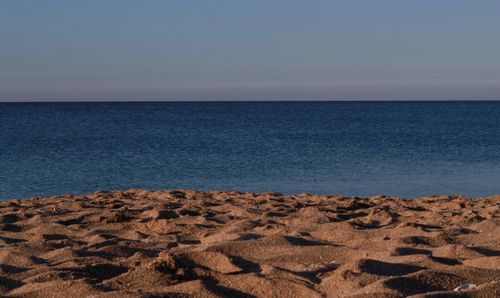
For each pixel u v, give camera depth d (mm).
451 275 4539
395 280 4352
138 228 8156
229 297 4340
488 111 113188
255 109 133375
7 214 9398
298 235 7004
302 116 85312
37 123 58094
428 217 9008
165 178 20938
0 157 26391
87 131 45625
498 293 3887
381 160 26406
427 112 107125
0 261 5781
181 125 56281
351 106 172625
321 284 4605
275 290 4434
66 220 8828
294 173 22203
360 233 7012
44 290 4496
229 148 31859
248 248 6012
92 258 5816
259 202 11422
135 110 117250
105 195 12766
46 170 22312
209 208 10219
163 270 4910
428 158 27234
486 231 7242
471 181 20000
